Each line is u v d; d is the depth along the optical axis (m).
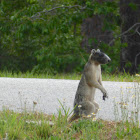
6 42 43.81
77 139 13.80
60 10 38.44
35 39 43.31
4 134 13.84
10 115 16.19
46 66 37.16
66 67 41.88
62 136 13.84
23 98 21.00
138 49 37.34
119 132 14.06
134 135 13.65
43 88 23.09
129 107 18.61
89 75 15.70
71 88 23.11
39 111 18.48
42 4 42.00
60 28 36.47
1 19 39.81
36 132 14.43
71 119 15.99
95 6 35.16
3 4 43.53
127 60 37.34
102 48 37.03
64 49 37.47
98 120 16.31
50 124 15.17
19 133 13.93
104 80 28.67
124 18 37.34
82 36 39.56
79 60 37.12
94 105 15.88
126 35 37.19
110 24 37.09
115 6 36.72
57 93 21.98
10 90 22.67
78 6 38.84
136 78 28.31
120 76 30.61
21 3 44.09
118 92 21.53
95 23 41.69
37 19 38.00
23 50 44.81
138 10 37.28
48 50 37.06
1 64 44.97
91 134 13.68
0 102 20.28
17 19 36.09
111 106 19.28
